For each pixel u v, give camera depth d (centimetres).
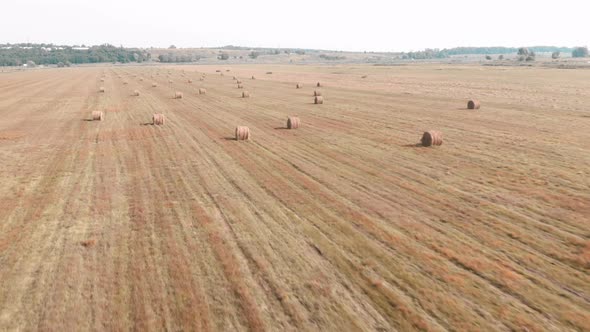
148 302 1079
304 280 1159
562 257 1242
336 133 3145
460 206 1661
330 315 1007
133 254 1334
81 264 1279
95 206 1761
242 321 995
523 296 1059
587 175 1992
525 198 1728
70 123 3853
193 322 997
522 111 3938
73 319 1019
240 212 1656
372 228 1477
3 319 1024
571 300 1039
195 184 2020
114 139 3102
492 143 2709
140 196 1873
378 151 2575
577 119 3447
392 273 1183
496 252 1286
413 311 1012
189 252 1337
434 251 1305
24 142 3070
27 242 1437
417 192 1834
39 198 1875
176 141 2980
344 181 2012
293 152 2602
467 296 1066
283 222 1551
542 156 2366
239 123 3669
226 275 1195
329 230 1471
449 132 3089
